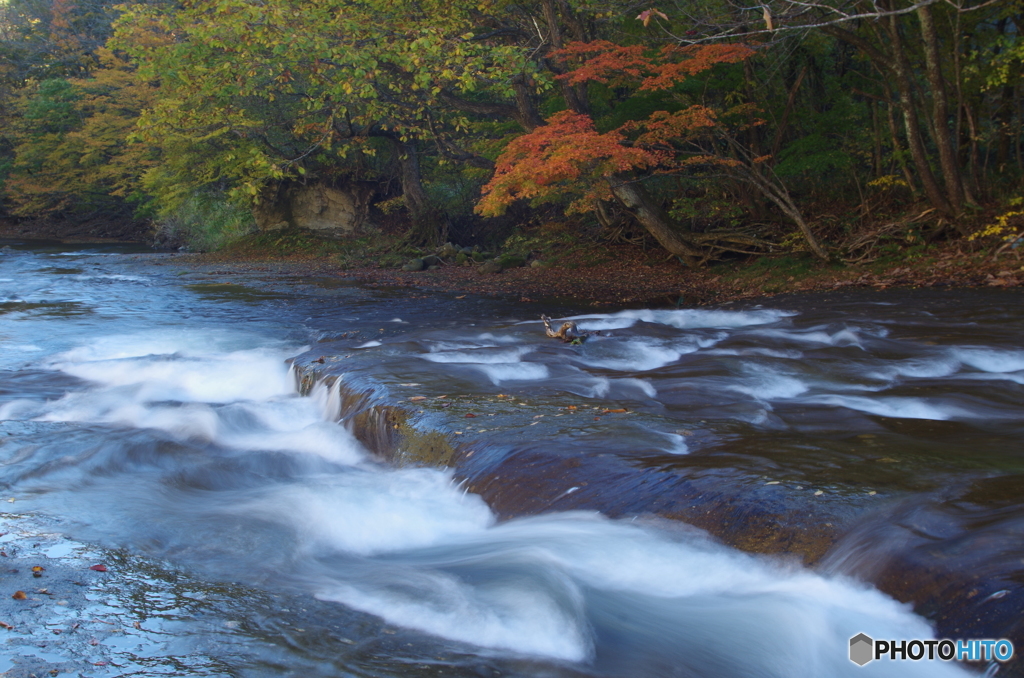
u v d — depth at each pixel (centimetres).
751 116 1750
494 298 1686
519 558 427
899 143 1675
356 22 1691
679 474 489
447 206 2956
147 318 1416
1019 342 905
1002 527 384
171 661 306
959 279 1341
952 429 584
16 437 671
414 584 397
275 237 3075
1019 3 1503
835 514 421
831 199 1911
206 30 1567
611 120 1914
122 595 371
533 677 310
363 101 2033
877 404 679
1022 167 1667
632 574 414
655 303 1544
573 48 1555
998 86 1596
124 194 4094
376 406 677
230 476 598
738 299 1491
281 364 952
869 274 1484
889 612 361
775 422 614
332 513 512
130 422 738
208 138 2908
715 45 1419
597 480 502
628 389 741
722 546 427
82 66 4578
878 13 886
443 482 567
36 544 434
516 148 1506
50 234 4581
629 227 2345
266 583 397
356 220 3109
